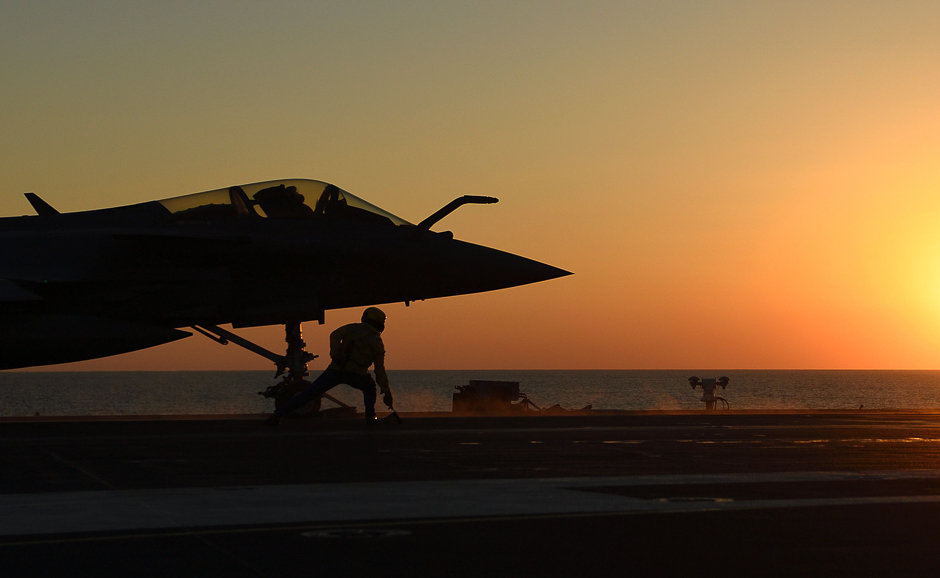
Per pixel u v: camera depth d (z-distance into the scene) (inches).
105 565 220.2
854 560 229.9
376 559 227.8
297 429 636.1
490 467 416.5
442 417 797.9
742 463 434.0
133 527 267.6
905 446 520.7
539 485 357.7
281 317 792.9
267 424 666.8
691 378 1175.0
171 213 792.3
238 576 210.2
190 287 762.8
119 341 690.2
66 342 676.7
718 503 313.3
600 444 526.3
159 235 741.3
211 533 259.3
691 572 217.0
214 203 798.5
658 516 288.2
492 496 329.1
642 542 249.3
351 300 818.8
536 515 289.3
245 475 386.0
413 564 222.8
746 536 257.6
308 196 820.6
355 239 807.1
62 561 224.4
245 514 289.7
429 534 258.8
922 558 232.4
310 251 789.2
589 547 242.8
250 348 802.8
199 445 513.3
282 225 796.0
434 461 439.5
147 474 388.2
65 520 278.2
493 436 578.2
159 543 245.4
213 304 768.3
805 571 218.5
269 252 777.6
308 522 276.5
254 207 802.8
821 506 308.2
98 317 721.6
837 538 255.6
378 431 617.9
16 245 737.0
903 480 376.2
